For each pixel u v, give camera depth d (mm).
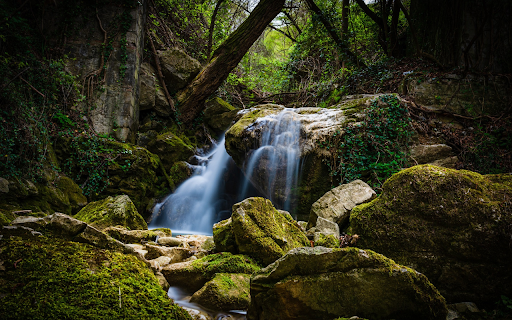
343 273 2406
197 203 9367
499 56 8305
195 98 10625
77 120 8109
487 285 3170
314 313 2412
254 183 7762
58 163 7188
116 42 8898
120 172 7902
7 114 5902
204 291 3018
